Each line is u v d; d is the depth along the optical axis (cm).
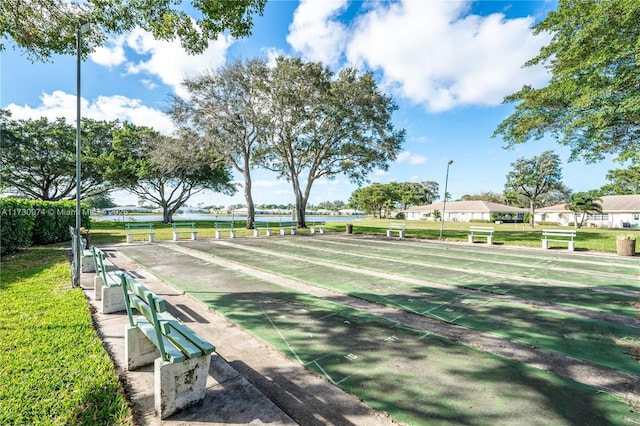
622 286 747
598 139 1659
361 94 2505
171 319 343
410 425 258
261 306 584
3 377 305
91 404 270
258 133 2462
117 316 499
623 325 493
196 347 274
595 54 1339
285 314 540
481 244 1677
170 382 257
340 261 1104
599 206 3672
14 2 712
